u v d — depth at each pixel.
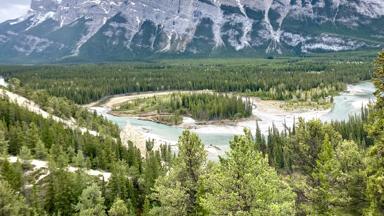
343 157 41.59
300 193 43.28
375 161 35.22
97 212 72.94
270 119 192.75
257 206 32.69
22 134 103.44
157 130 174.62
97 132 140.88
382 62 33.53
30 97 170.62
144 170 89.44
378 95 34.03
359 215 38.16
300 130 46.12
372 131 33.84
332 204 39.84
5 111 125.31
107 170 101.69
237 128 179.12
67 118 162.62
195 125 185.75
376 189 33.09
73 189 76.62
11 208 61.81
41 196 78.12
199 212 42.19
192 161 46.31
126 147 121.81
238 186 33.28
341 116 185.00
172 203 45.62
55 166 82.25
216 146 140.88
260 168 33.91
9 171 75.12
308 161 45.34
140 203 83.94
